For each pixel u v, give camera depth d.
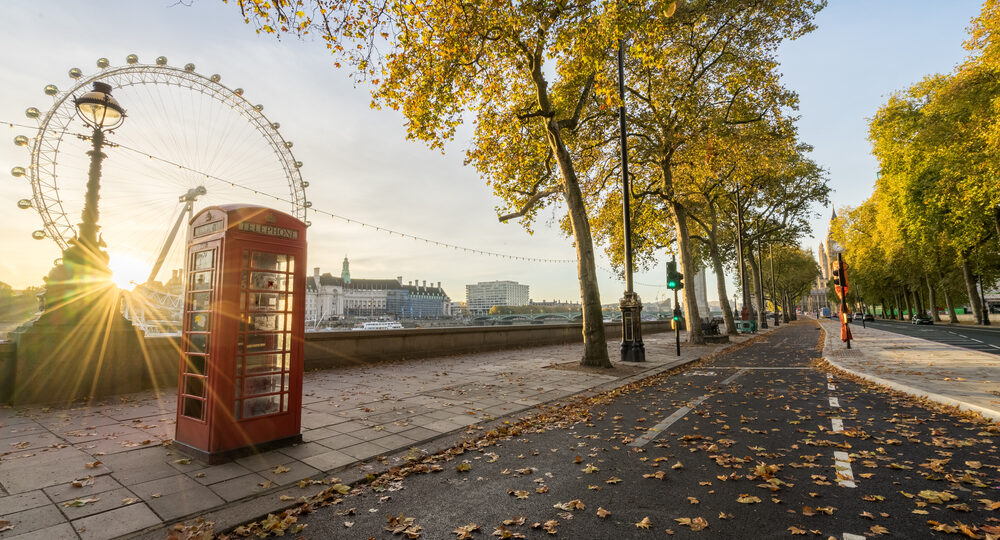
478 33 11.98
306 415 6.99
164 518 3.51
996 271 41.00
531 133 16.50
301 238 5.78
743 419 6.91
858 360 13.83
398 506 3.88
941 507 3.65
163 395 8.39
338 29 7.93
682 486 4.23
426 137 13.14
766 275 62.84
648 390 9.94
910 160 31.11
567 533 3.34
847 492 4.02
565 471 4.71
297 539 3.31
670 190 22.53
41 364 7.66
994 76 23.94
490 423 6.73
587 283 13.16
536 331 22.58
